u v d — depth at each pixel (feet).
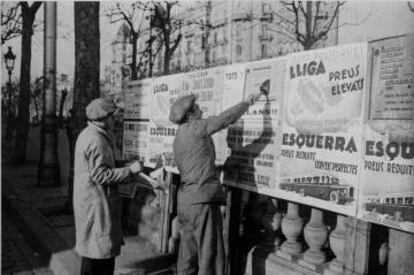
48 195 30.81
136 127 17.30
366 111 8.42
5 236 20.94
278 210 12.28
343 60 8.94
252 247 12.71
